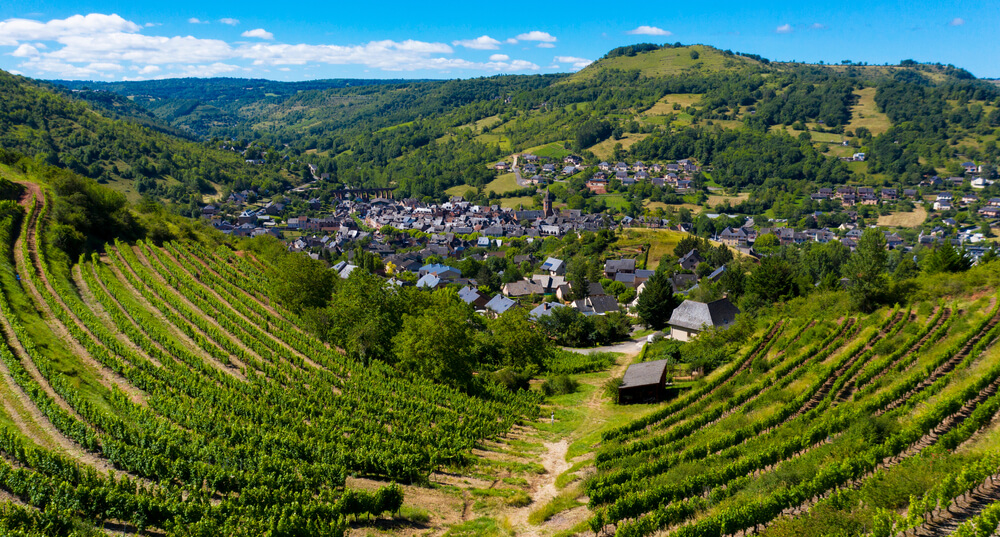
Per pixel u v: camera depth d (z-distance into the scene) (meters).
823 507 28.48
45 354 50.81
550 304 110.44
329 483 36.16
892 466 32.19
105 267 87.00
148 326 65.19
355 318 72.81
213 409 48.34
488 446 47.81
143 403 47.75
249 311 80.00
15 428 38.44
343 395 54.44
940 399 40.00
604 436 47.19
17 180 110.81
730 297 99.12
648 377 57.75
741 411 47.09
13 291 64.62
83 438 37.34
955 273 73.44
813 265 131.12
